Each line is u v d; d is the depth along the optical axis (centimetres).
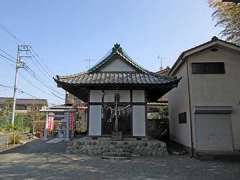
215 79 1397
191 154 1330
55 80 1359
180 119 1611
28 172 899
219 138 1345
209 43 1376
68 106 2833
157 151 1334
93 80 1403
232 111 1359
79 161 1132
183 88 1514
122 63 1557
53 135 2847
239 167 1021
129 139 1392
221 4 1612
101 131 1405
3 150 1568
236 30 1648
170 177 838
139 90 1446
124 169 961
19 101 6069
